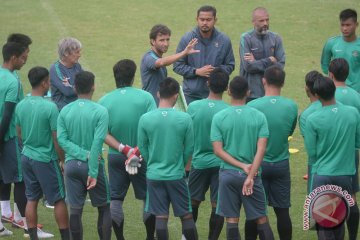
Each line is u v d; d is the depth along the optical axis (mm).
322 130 30297
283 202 32406
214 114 32500
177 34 72625
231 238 30609
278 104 31547
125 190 33469
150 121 30484
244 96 30312
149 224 32844
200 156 33062
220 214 30797
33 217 32906
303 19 77312
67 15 78875
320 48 69188
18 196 35094
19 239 34719
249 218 30438
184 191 31047
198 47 40219
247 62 40844
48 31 73438
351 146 30562
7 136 34375
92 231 35594
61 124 31391
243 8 81062
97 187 31656
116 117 32562
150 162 31000
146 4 83125
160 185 30844
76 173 31266
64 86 36406
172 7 81875
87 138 31094
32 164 32312
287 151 32188
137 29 74625
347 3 82688
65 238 33031
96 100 55906
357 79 41188
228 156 30047
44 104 32000
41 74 32000
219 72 32875
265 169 31828
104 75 61688
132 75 33000
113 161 32906
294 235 35156
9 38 36219
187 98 40406
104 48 68938
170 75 62562
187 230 31172
